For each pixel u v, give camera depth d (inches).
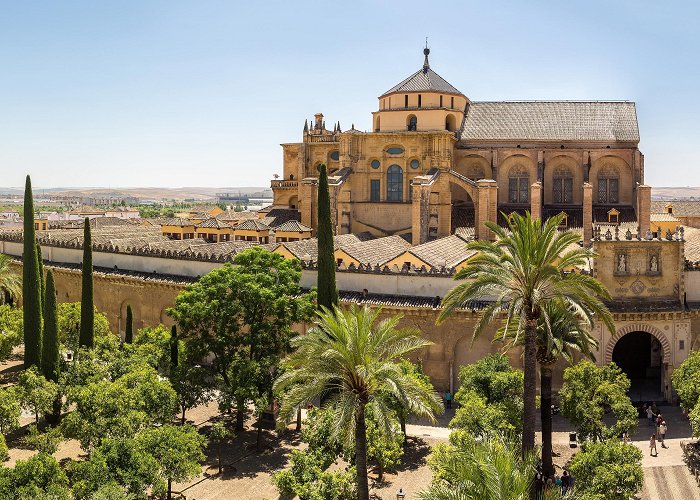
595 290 1557.6
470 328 2228.1
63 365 2084.2
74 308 2517.2
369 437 1544.0
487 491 891.4
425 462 1768.0
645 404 2135.8
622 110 3907.5
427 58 3890.3
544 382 1620.3
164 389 1745.8
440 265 2450.8
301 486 1406.3
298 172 4384.8
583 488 1414.9
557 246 1459.2
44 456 1341.0
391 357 1332.4
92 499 1264.8
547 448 1612.9
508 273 1485.0
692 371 1829.5
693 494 1599.4
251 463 1784.0
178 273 2871.6
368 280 2375.7
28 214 2209.6
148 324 2918.3
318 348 1278.3
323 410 1552.7
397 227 3599.9
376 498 1555.1
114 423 1579.7
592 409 1648.6
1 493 1253.1
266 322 1931.6
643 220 3467.0
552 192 3809.1
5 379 2437.3
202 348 1935.3
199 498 1578.5
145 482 1385.3
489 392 1795.0
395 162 3607.3
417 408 1248.8
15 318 2420.0
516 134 3794.3
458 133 3831.2
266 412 2059.5
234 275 1926.7
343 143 3646.7
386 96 3794.3
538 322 1594.5
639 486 1382.9
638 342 2532.0
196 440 1529.3
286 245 2755.9
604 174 3786.9
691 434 1948.8
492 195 3336.6
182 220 4234.7
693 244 2613.2
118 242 3351.4
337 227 3614.7
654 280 2175.2
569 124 3848.4
